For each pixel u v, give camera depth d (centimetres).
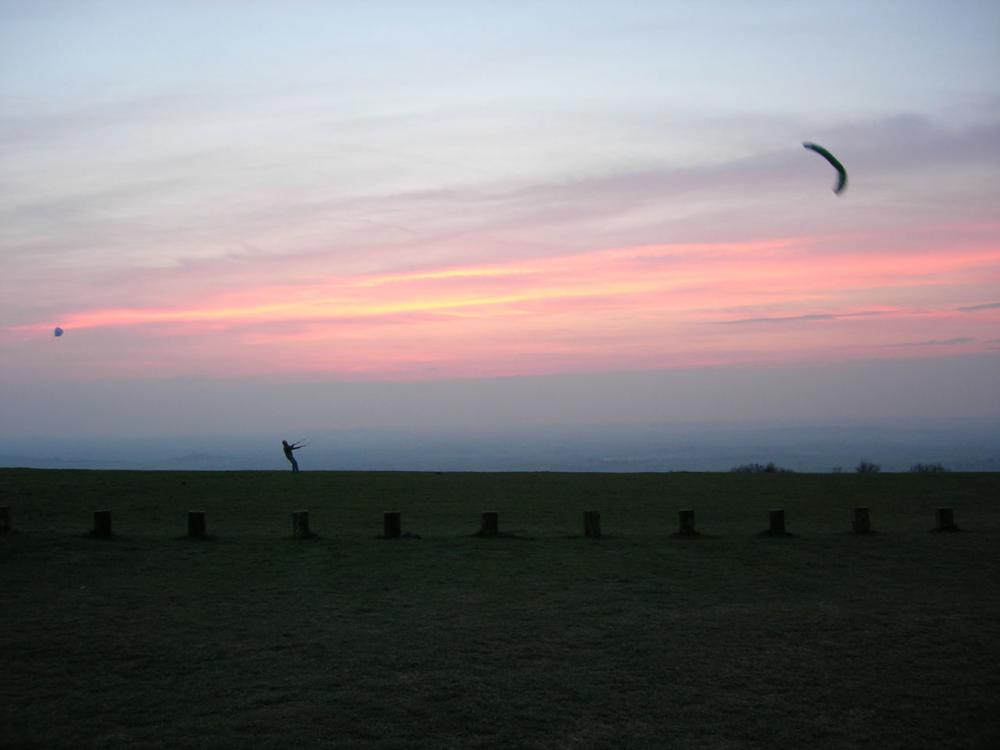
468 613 1427
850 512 2812
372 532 2344
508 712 967
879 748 880
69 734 883
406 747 866
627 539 2195
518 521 2595
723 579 1730
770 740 898
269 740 875
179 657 1159
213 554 1916
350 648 1212
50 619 1351
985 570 1834
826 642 1266
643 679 1090
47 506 2683
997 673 1125
